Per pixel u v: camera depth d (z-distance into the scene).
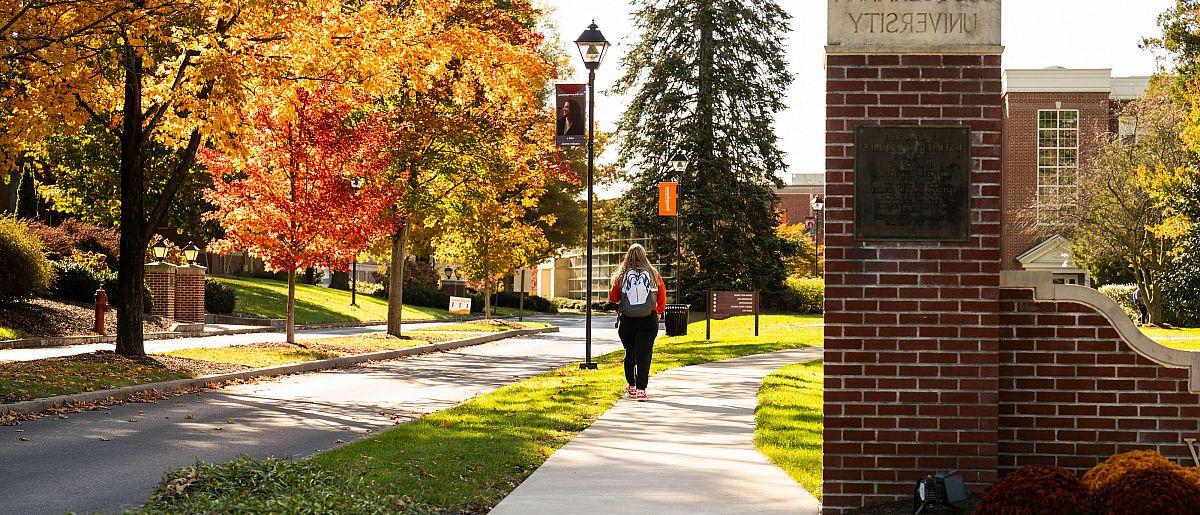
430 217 31.36
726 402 14.08
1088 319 7.54
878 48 7.00
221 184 24.33
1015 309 7.58
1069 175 54.44
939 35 6.99
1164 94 40.28
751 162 51.56
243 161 23.48
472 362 24.38
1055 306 7.55
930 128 7.00
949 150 7.00
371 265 96.44
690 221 50.16
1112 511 6.01
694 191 50.38
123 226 19.41
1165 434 7.47
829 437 7.08
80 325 28.28
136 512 5.79
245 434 11.75
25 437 11.43
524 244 42.88
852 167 7.04
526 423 11.98
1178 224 36.28
